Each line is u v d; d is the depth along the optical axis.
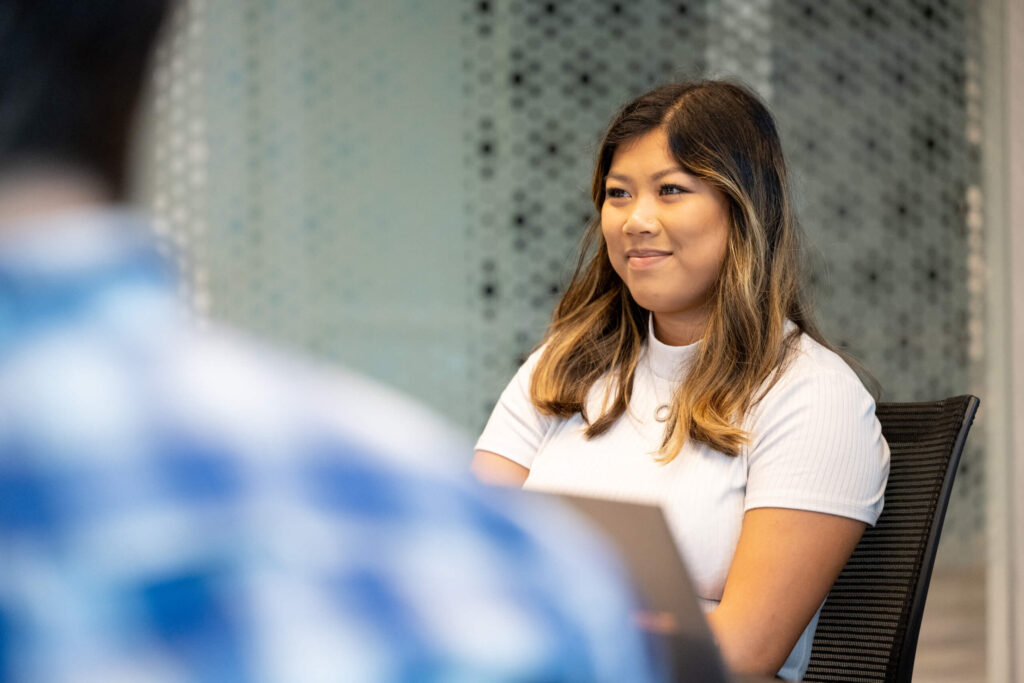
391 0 5.50
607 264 2.41
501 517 0.48
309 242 5.46
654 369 2.29
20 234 0.44
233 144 5.36
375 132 5.50
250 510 0.42
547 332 2.54
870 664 2.11
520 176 5.58
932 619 5.51
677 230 2.16
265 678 0.40
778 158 2.22
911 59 5.50
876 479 2.05
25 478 0.41
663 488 2.11
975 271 5.23
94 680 0.39
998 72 4.53
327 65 5.47
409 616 0.43
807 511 1.97
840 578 2.18
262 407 0.45
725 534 2.06
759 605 1.93
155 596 0.40
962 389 5.45
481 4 5.56
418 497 0.46
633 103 2.27
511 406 2.46
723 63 5.57
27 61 0.44
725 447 2.06
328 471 0.45
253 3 5.36
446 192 5.55
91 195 0.45
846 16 5.55
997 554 4.46
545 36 5.58
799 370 2.10
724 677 0.54
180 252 0.48
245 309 5.39
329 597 0.42
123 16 0.45
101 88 0.45
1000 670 4.47
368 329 5.50
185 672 0.39
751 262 2.15
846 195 5.54
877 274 5.53
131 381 0.44
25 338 0.44
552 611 0.46
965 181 5.36
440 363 5.54
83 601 0.40
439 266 5.55
